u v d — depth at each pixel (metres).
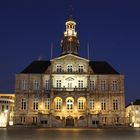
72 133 46.56
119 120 96.38
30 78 98.25
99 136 38.00
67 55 99.75
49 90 97.12
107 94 97.88
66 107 95.56
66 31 113.88
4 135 39.62
